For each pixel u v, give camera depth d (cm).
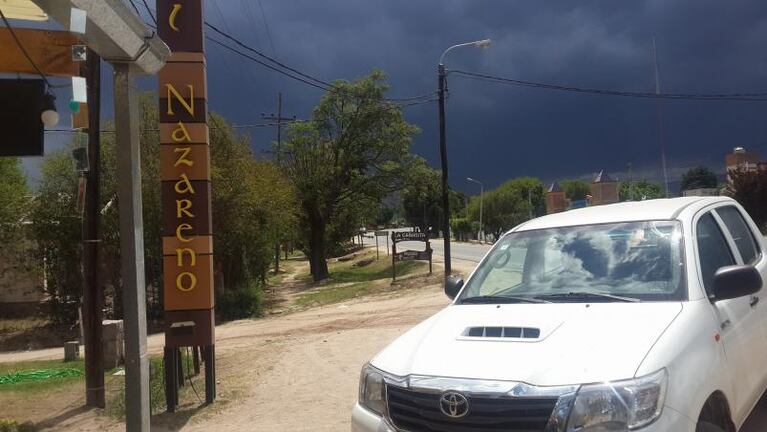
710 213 497
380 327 1398
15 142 627
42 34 727
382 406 368
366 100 3875
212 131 2302
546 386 317
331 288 3109
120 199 615
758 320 464
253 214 2484
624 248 452
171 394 791
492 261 510
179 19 823
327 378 907
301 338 1380
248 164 2500
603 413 307
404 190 4097
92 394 858
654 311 379
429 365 357
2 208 2153
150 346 1612
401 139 3950
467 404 324
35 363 1389
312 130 3894
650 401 311
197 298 816
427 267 3228
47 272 2194
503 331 378
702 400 337
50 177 2172
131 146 616
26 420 790
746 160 5056
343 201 4147
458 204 10838
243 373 998
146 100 2212
